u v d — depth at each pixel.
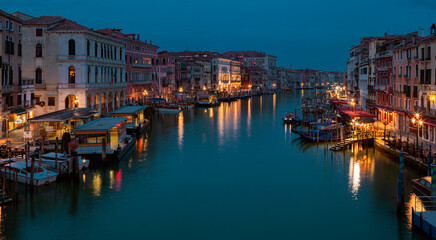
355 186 27.19
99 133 32.88
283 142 44.47
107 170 31.05
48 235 19.67
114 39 61.12
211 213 22.59
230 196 25.41
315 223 21.14
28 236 19.52
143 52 83.88
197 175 30.28
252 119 68.69
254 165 33.44
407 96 42.59
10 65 40.81
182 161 34.88
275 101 123.06
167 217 22.00
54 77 49.66
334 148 38.44
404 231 19.89
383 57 51.94
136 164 33.41
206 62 129.88
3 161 26.94
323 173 30.56
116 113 49.09
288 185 27.64
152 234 19.95
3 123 38.28
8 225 20.59
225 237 19.62
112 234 19.91
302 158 35.88
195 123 62.50
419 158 28.66
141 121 57.06
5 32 39.47
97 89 53.78
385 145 35.81
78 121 43.06
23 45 49.31
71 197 24.66
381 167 31.94
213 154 37.94
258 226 20.86
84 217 21.81
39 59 49.50
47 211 22.44
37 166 26.28
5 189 23.31
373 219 21.47
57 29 49.03
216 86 136.38
